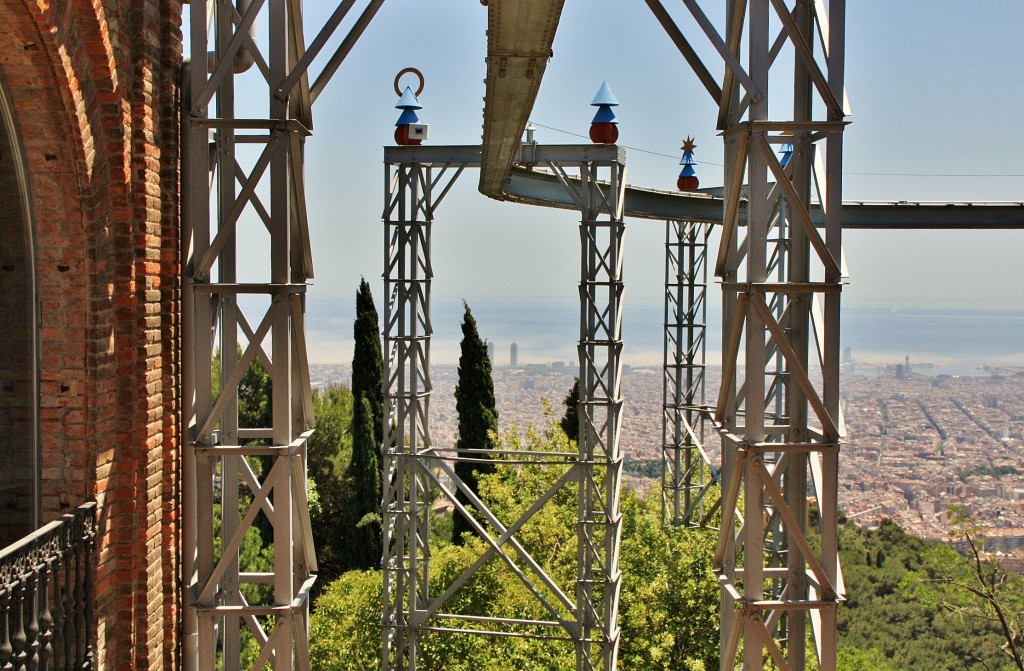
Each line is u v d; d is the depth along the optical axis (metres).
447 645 15.41
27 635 4.58
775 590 11.87
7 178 4.94
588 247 11.33
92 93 5.04
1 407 5.10
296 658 6.18
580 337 11.40
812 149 6.44
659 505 22.11
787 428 6.86
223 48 6.16
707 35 5.95
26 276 5.05
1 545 5.12
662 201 16.41
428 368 12.32
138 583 5.55
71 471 5.15
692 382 17.69
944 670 19.88
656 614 15.60
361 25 6.22
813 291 6.00
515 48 6.60
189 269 5.84
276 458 5.79
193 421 5.93
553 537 20.05
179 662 6.04
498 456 23.20
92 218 5.07
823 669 6.06
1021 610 15.54
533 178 13.98
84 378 5.14
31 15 4.40
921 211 16.64
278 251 5.79
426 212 11.96
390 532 12.26
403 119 11.62
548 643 16.05
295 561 6.41
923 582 16.28
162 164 5.79
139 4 5.41
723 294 6.77
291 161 5.95
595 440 11.52
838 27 5.99
